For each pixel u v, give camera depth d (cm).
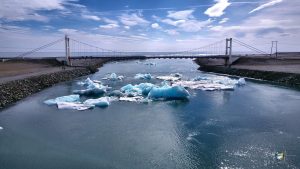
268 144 1798
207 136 1956
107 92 3784
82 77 5938
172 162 1558
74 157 1620
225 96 3497
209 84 4494
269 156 1616
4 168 1479
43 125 2212
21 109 2736
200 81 4916
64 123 2270
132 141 1866
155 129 2111
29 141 1866
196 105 2952
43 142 1847
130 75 6456
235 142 1838
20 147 1762
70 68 6806
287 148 1733
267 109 2750
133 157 1623
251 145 1784
